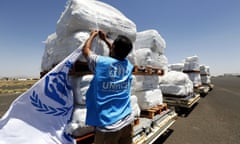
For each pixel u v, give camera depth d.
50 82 1.75
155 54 4.33
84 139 2.14
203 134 4.64
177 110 7.10
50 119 1.75
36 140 1.64
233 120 6.09
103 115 1.39
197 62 11.05
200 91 11.81
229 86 22.06
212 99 11.21
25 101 1.69
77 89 2.00
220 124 5.60
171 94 7.16
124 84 1.60
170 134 4.64
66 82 1.81
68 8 2.17
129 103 1.67
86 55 1.58
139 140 2.67
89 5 2.26
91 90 1.46
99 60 1.46
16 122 1.63
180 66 11.23
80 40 1.98
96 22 2.21
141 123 3.16
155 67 4.32
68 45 2.10
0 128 1.57
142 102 3.79
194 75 10.88
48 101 1.75
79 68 2.10
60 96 1.79
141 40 4.23
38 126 1.69
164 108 4.66
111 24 2.42
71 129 1.90
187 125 5.49
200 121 5.97
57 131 1.75
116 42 1.58
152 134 3.16
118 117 1.48
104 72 1.43
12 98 11.32
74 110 1.98
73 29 2.13
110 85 1.45
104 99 1.41
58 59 2.28
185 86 7.15
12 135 1.59
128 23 2.75
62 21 2.29
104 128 1.39
